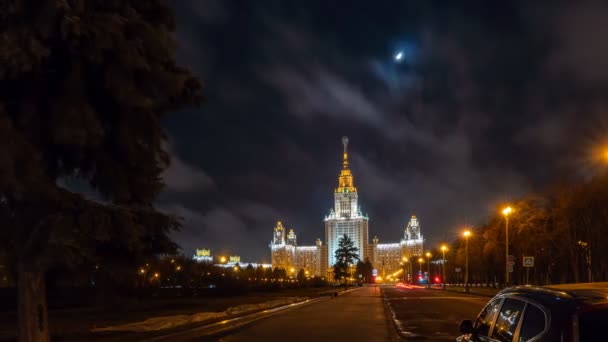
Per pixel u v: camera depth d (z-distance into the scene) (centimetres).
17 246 944
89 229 895
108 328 2134
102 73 931
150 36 979
